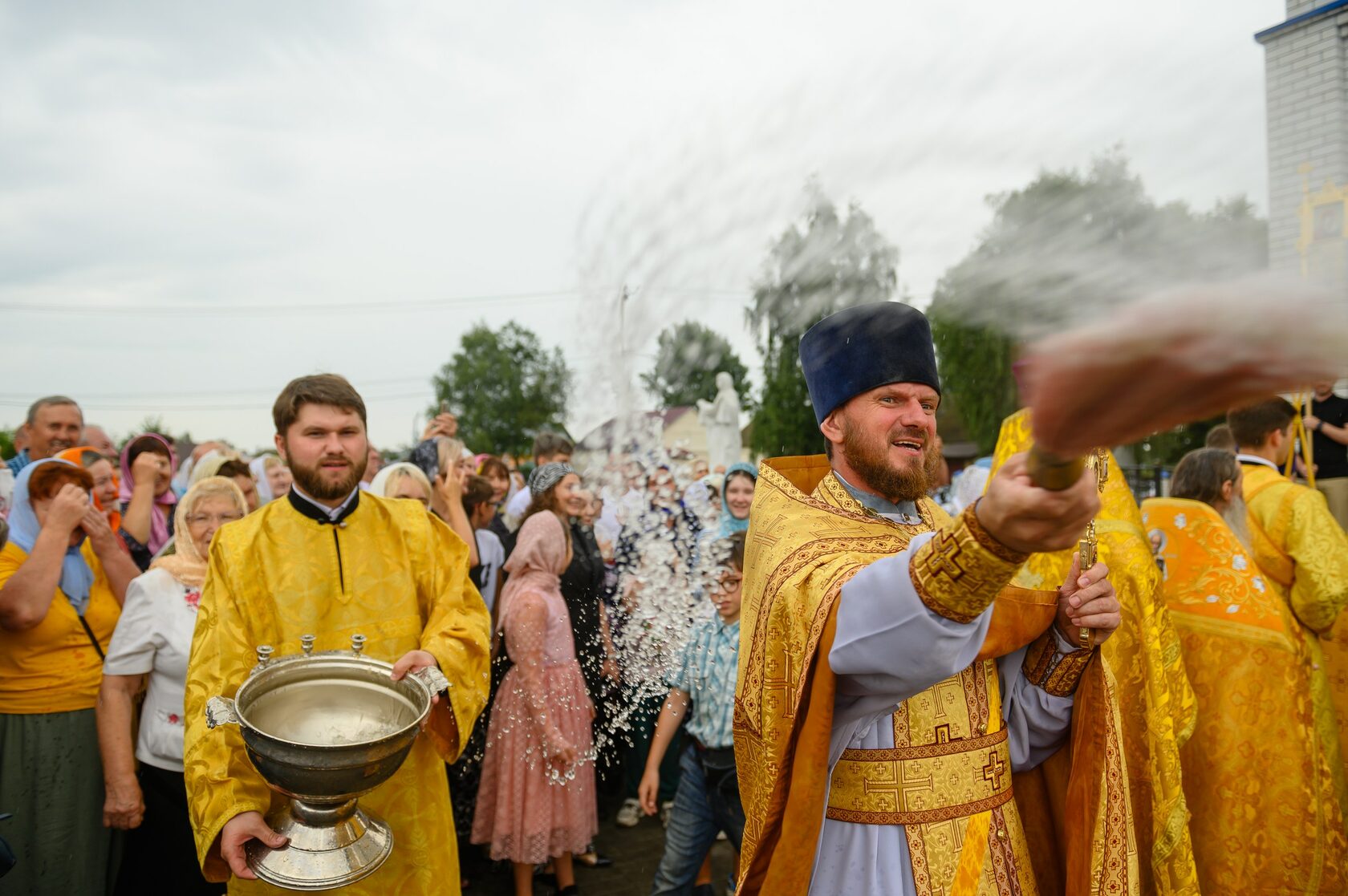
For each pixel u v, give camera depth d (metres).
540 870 4.40
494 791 3.99
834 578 1.64
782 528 1.91
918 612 1.42
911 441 1.91
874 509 1.97
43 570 3.11
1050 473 1.10
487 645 2.62
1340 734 3.95
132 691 3.11
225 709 2.08
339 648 2.52
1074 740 1.91
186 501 3.24
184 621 3.08
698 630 3.21
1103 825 1.83
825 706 1.58
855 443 1.92
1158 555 3.60
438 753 2.57
